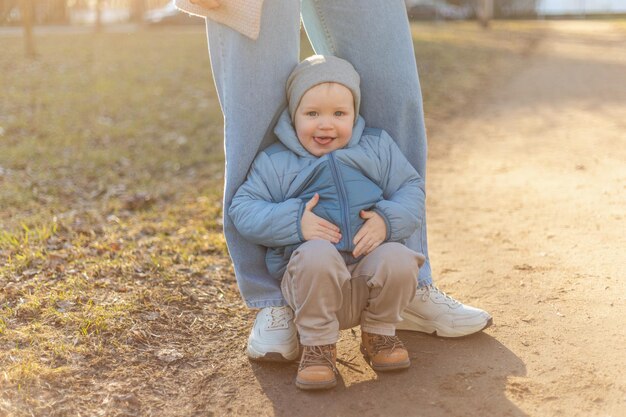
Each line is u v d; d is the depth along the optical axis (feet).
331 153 7.72
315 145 7.81
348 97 7.79
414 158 8.52
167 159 21.35
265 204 7.53
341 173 7.59
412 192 7.80
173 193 17.48
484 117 27.35
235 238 8.05
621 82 35.81
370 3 8.06
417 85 8.31
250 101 7.81
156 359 8.08
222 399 7.32
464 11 94.12
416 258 7.32
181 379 7.73
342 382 7.53
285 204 7.36
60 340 8.21
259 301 8.13
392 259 7.19
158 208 16.01
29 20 45.47
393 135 8.43
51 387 7.25
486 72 41.47
